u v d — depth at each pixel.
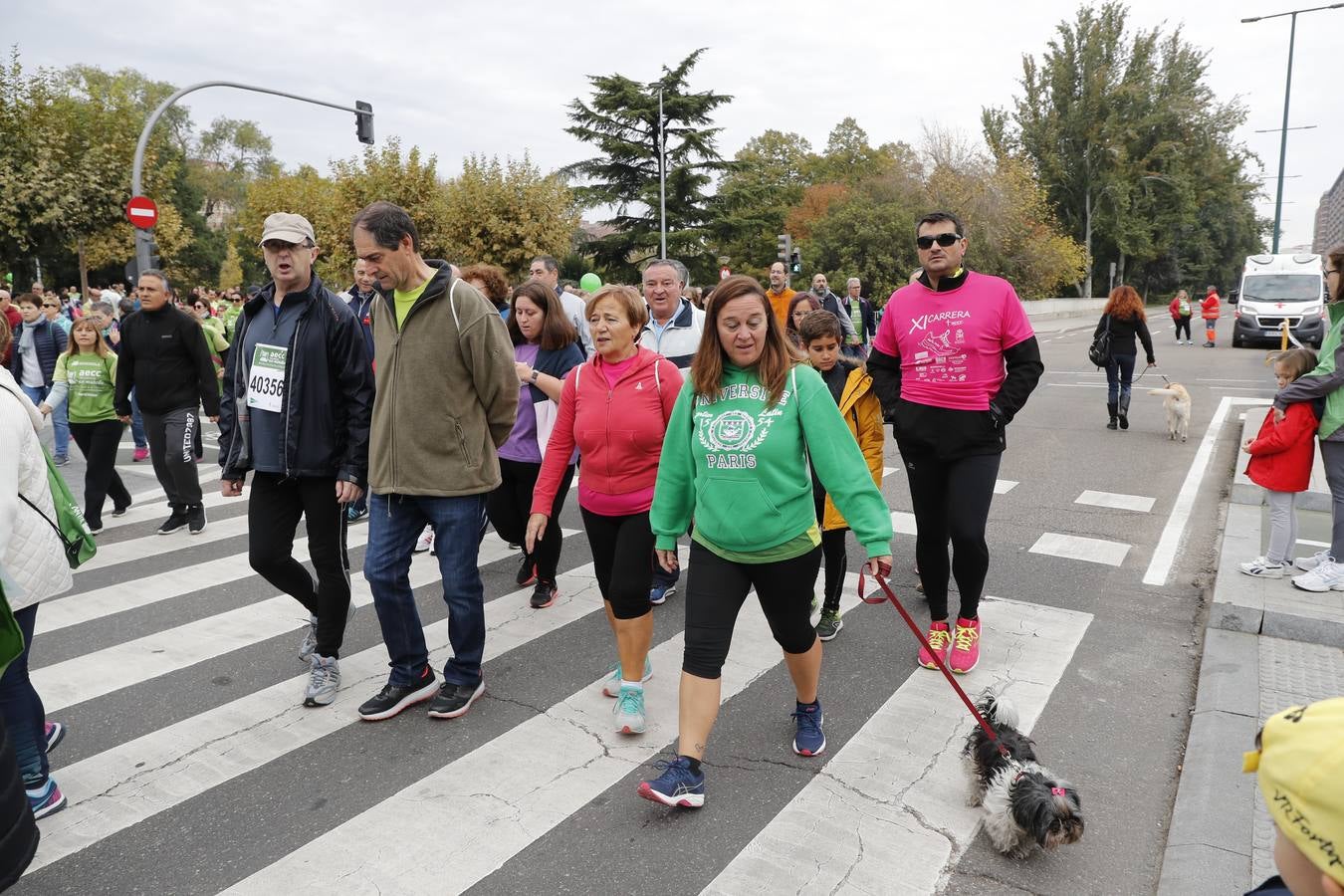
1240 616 4.62
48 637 4.89
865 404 4.71
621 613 3.64
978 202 42.19
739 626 4.89
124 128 26.28
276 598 5.52
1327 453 4.91
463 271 6.01
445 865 2.87
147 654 4.64
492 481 3.86
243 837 3.04
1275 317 22.61
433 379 3.65
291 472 3.81
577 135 43.41
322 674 4.04
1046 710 3.91
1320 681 4.02
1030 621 4.91
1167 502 7.55
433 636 4.91
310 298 3.81
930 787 3.30
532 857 2.91
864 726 3.78
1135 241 58.19
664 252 42.50
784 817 3.12
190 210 58.72
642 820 3.12
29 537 3.04
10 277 24.44
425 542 6.57
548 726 3.82
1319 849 0.93
